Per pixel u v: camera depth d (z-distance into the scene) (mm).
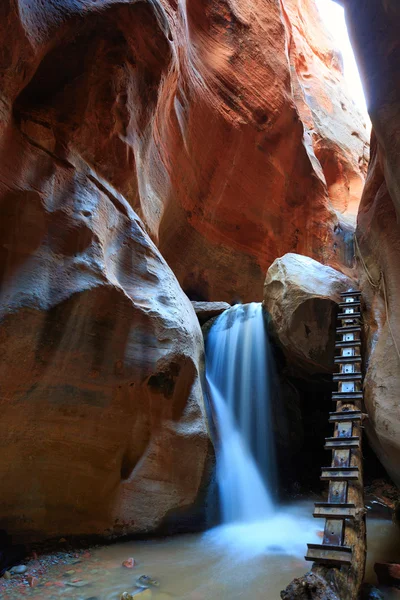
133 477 5145
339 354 6961
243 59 12828
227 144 12398
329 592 3070
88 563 4285
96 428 4965
